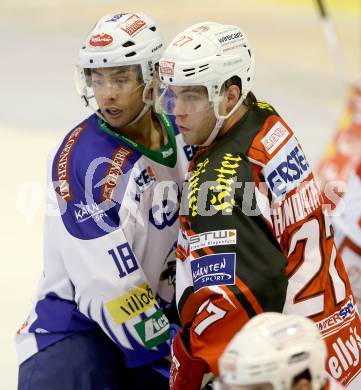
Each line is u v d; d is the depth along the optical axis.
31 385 10.60
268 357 6.64
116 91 10.18
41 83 28.78
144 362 10.49
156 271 10.85
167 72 9.45
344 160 17.25
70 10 38.72
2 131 23.83
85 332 10.78
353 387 10.07
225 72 9.39
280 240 9.64
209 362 8.98
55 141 23.52
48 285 10.82
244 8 42.00
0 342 14.26
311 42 36.34
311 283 9.69
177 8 40.81
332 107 27.78
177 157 10.91
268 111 9.95
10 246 17.86
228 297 8.93
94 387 10.64
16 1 39.41
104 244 10.12
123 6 40.19
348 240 13.22
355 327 10.20
